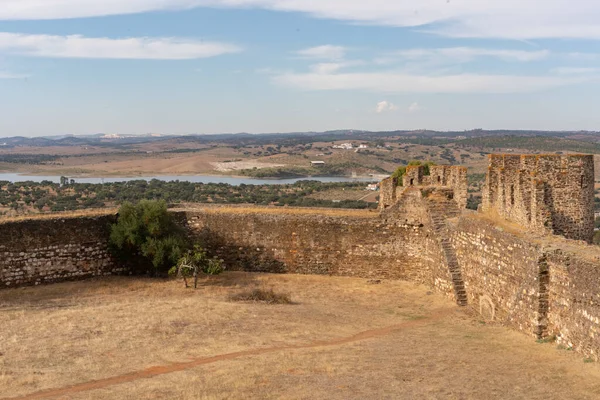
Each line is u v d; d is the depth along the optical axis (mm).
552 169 24062
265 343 20750
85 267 35188
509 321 22281
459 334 21953
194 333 21953
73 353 19109
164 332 21969
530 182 23969
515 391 14617
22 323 23547
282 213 37031
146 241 35562
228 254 37531
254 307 27484
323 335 22359
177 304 27781
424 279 33594
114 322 23594
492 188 28203
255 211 38062
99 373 16969
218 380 15945
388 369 17000
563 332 18328
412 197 34125
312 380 15961
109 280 34938
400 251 34562
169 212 37594
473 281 26922
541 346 18672
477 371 16484
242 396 14508
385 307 28562
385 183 40812
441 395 14531
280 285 33594
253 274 36344
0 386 15703
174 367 17656
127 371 17203
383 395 14625
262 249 36938
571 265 17844
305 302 29594
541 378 15492
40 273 33375
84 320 23938
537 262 19641
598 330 16203
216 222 37656
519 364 16953
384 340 21250
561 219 24125
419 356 18453
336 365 17516
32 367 17547
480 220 26266
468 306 27375
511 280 22172
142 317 24516
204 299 29609
